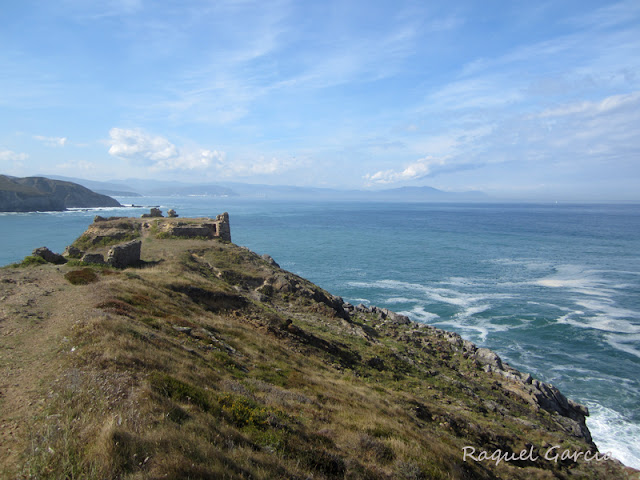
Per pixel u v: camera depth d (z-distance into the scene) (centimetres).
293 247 12019
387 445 1223
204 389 1160
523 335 4938
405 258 10238
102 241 5478
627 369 4044
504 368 3569
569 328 5141
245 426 1030
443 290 7044
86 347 1191
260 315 2895
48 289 2128
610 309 5909
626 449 2769
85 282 2352
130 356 1167
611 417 3184
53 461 680
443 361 3459
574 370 4022
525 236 15212
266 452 922
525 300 6397
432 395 2498
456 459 1404
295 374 1789
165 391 1016
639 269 8788
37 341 1334
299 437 1066
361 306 4962
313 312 3878
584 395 3541
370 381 2448
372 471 1017
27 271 2608
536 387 3209
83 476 649
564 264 9419
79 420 805
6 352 1221
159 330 1694
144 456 713
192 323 2028
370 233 16300
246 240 13562
